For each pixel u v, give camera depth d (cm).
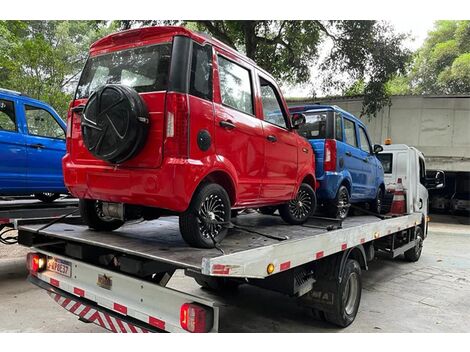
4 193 567
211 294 562
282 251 326
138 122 295
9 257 740
